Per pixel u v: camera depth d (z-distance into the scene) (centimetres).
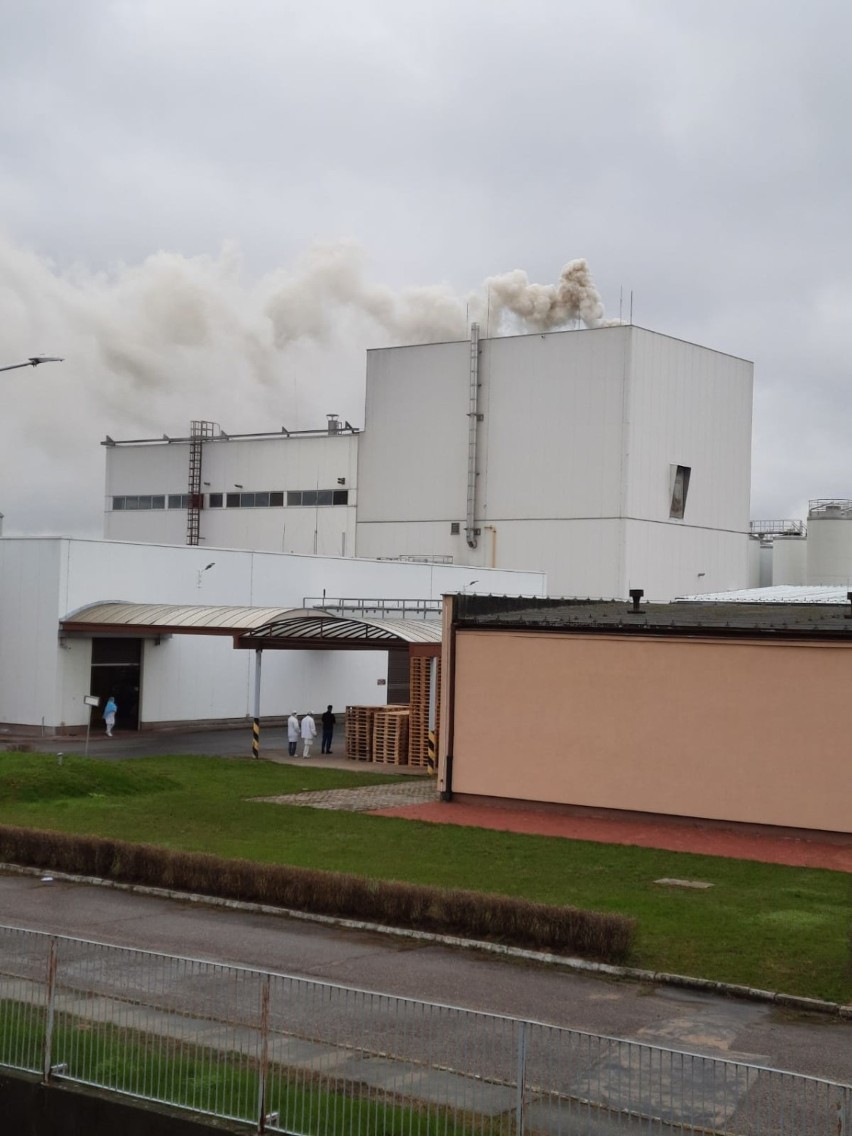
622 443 6438
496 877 2033
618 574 6419
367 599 5441
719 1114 972
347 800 2950
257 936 1698
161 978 1216
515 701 2909
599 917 1582
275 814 2659
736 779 2600
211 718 4959
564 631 2844
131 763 3509
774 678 2569
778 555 8519
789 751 2542
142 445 8012
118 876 2036
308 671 5366
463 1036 1141
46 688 4422
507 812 2836
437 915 1709
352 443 7294
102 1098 1099
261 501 7575
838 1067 1209
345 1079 1012
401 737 3838
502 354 6819
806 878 2091
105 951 1241
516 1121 956
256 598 5156
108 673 4625
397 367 7162
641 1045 970
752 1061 1220
